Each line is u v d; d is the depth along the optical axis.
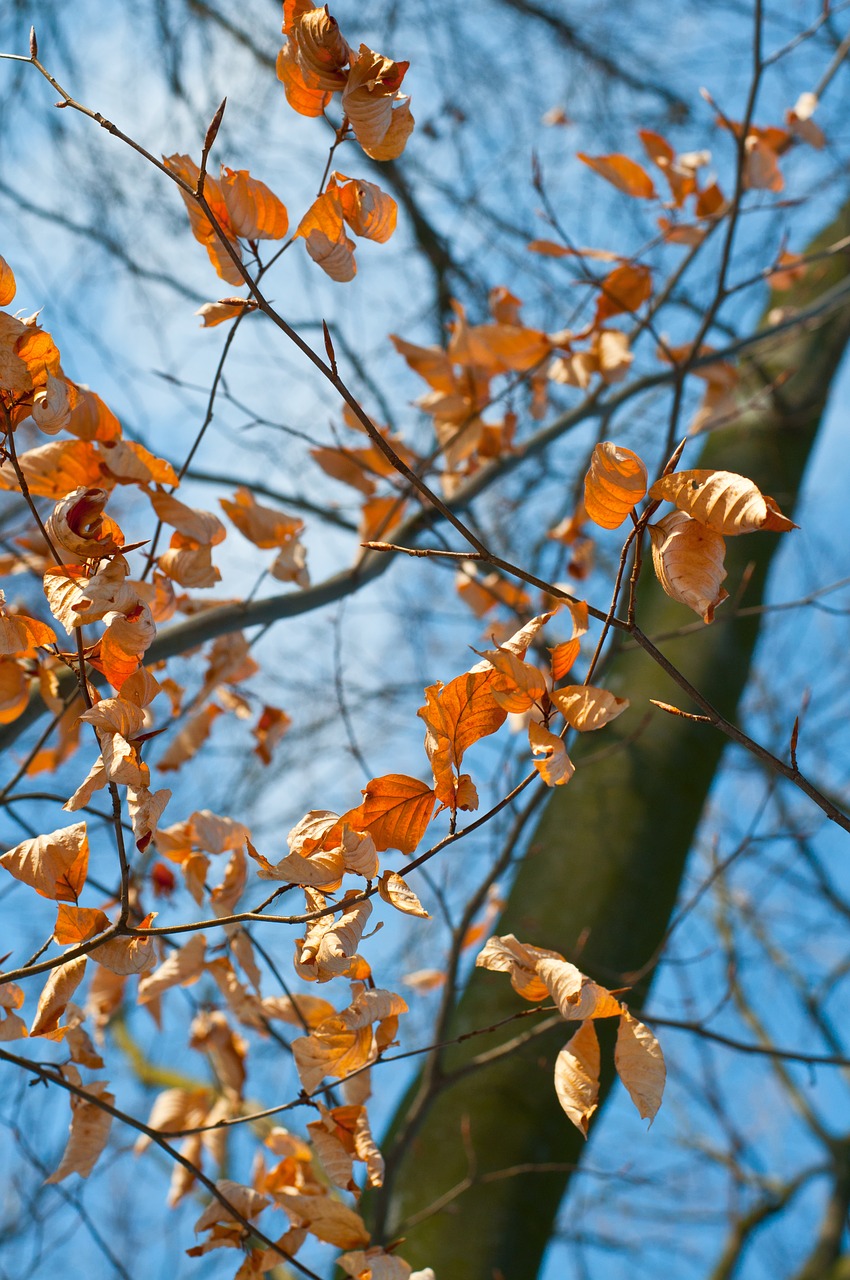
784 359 3.61
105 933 1.59
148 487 1.80
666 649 2.89
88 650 1.62
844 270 3.92
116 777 1.57
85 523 1.58
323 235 1.67
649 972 2.36
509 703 1.56
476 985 2.43
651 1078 1.57
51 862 1.63
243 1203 1.77
